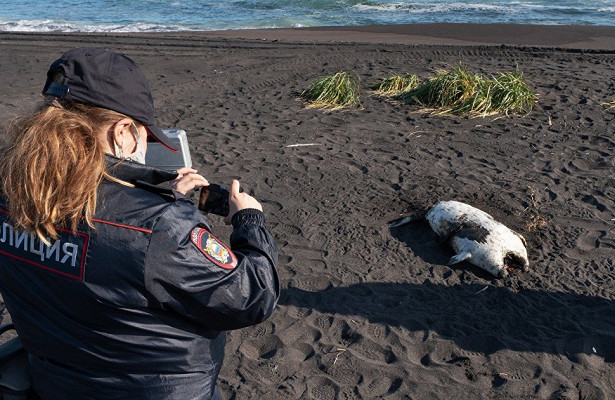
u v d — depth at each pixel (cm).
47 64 1270
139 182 169
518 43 1482
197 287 162
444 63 1177
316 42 1434
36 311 171
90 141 158
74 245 159
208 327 173
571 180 658
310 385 375
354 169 697
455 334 420
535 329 425
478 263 490
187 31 1769
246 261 172
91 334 166
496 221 525
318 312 444
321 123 860
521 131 807
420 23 1819
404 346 409
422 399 363
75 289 161
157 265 158
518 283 478
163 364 169
